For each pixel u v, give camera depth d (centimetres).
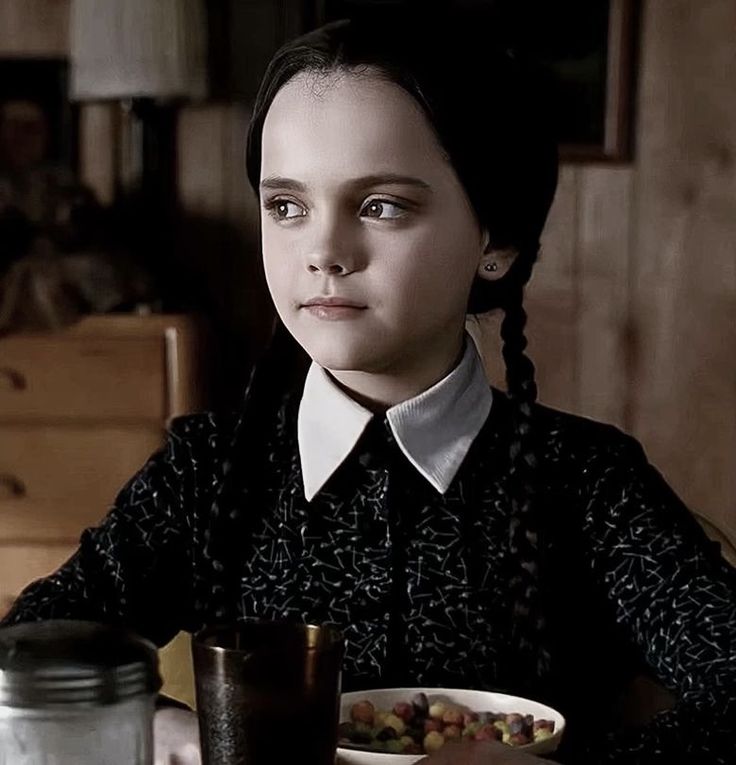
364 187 104
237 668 72
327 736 74
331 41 107
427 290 107
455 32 112
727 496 337
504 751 86
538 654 117
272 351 127
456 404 120
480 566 120
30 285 301
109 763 65
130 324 302
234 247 343
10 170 323
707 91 328
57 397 303
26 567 308
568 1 325
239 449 124
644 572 119
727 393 335
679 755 99
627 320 336
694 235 332
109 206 335
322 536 121
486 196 111
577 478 124
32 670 63
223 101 338
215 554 122
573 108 328
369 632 119
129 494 127
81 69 307
